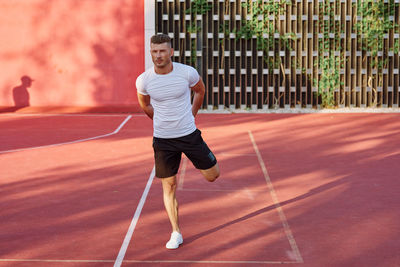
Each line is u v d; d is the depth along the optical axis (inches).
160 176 192.9
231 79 613.3
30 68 610.9
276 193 265.9
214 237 202.8
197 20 607.8
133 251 188.1
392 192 267.1
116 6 602.5
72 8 603.8
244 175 302.7
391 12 602.9
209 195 261.6
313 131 462.0
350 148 384.8
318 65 609.6
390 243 196.5
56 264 175.6
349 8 606.9
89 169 317.4
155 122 191.3
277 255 184.5
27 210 236.2
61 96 614.5
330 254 185.6
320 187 277.1
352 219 225.0
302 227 214.8
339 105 616.1
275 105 613.0
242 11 606.9
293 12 609.3
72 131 468.4
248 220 223.8
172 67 183.9
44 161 339.6
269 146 391.5
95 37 606.2
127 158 349.1
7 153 366.3
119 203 247.8
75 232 207.9
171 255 184.4
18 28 606.5
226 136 434.3
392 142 408.8
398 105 617.3
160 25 608.7
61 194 262.7
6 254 184.4
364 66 615.8
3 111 612.7
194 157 194.4
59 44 608.1
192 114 199.3
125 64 609.6
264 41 606.2
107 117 571.8
